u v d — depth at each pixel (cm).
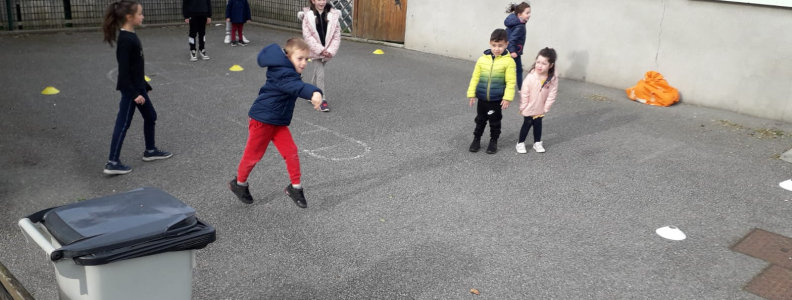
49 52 1166
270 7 1605
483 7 1162
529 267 447
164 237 268
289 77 466
